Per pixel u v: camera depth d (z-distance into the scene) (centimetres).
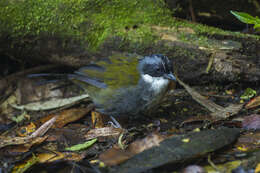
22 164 406
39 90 583
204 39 517
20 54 587
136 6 541
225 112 460
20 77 603
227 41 513
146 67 452
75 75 488
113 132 450
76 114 507
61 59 573
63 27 541
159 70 447
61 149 430
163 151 371
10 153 427
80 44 548
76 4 534
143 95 452
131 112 469
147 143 388
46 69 612
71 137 454
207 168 352
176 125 458
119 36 531
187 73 527
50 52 566
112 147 411
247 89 511
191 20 602
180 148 370
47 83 590
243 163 353
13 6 538
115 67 467
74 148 426
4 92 583
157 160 358
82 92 575
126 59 473
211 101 487
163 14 542
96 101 477
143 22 536
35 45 562
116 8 541
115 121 481
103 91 463
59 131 470
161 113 496
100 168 375
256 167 344
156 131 429
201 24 552
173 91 552
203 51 512
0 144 439
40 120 507
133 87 450
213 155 370
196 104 511
